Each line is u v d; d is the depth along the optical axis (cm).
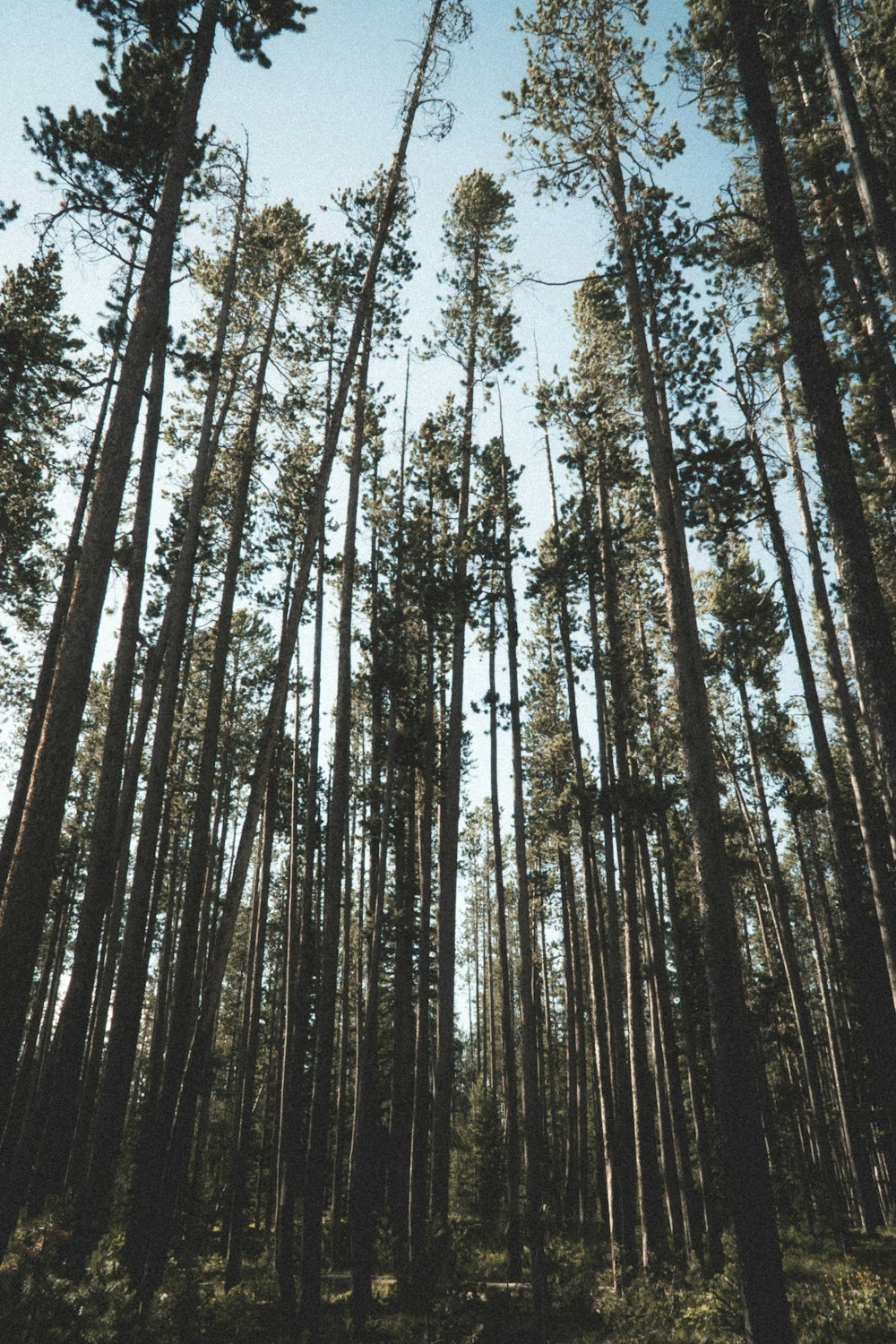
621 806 1694
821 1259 1775
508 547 1939
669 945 2300
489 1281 1619
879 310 1102
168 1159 1101
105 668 2686
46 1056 2575
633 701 2033
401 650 2003
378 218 1844
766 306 1233
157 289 1003
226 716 2598
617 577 1998
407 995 2159
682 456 1227
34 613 2198
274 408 1761
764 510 1392
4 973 727
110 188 1184
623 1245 1534
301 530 2081
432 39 1412
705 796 945
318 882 2791
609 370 1750
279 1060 2612
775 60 1132
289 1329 1216
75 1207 1133
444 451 2075
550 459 2011
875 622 787
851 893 1407
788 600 1462
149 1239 1053
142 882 1333
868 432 1341
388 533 2169
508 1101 1822
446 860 1611
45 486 2145
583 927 3162
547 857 2936
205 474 1612
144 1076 3753
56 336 1736
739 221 1237
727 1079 840
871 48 1115
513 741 1769
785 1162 2808
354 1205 1360
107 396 1881
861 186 970
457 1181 3609
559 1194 3272
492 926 4778
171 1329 984
